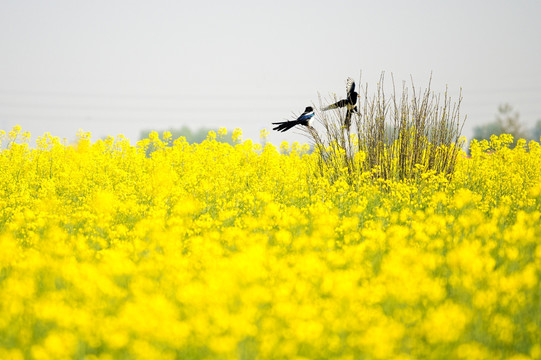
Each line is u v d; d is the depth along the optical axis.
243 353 11.45
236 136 53.25
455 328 11.77
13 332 12.32
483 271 15.55
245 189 38.34
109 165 43.31
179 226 22.16
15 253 17.12
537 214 23.33
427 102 38.19
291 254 18.89
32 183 38.81
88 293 13.68
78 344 11.67
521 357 11.41
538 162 44.72
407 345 11.84
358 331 12.27
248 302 12.59
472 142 49.34
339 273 13.93
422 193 32.88
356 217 24.59
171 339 11.30
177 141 52.00
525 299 14.66
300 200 32.97
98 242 21.39
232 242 20.36
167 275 15.30
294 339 11.79
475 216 22.09
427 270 16.58
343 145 37.50
